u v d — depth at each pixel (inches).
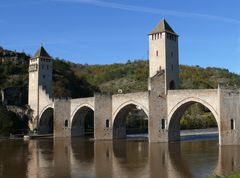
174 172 1537.9
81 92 5590.6
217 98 2630.4
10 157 2090.3
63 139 3548.2
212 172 1520.7
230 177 1006.4
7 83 4913.9
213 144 2773.1
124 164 1788.9
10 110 4448.8
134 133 4350.4
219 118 2586.1
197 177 1423.5
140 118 4970.5
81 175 1491.1
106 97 3368.6
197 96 2760.8
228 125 2583.7
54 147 2704.2
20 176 1478.8
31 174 1521.9
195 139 3304.6
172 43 3120.1
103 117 3363.7
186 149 2429.9
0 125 3954.2
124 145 2800.2
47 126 4323.3
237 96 2615.7
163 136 2955.2
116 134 3390.7
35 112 4271.7
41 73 4306.1
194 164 1750.7
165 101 2977.4
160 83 2970.0
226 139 2583.7
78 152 2341.3
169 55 3073.3
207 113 6077.8
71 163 1835.6
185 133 4220.0
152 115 2925.7
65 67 6338.6
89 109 3897.6
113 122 3326.8
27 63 5556.1
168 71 3041.3
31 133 4114.2
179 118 3088.1
